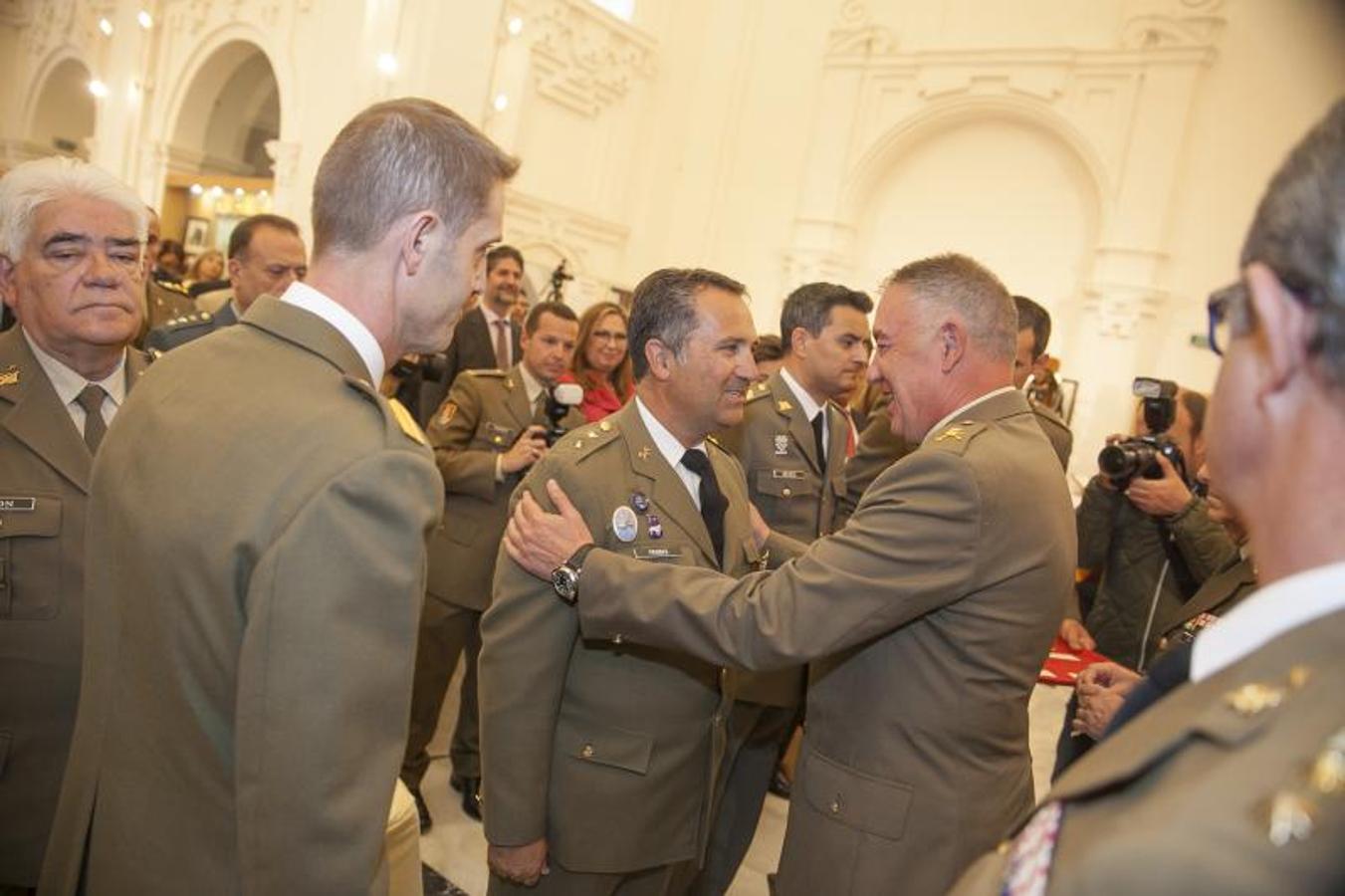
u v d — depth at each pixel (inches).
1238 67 304.5
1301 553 18.1
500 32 320.5
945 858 51.1
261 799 30.7
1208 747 16.8
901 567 49.3
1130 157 318.7
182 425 33.6
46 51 416.5
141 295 55.4
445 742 124.5
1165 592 97.3
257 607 30.5
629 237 406.0
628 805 57.6
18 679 49.5
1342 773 14.6
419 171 35.8
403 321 37.4
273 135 422.3
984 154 357.1
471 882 90.6
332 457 32.0
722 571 63.5
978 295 55.8
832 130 379.9
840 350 97.6
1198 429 111.8
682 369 61.4
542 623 56.4
